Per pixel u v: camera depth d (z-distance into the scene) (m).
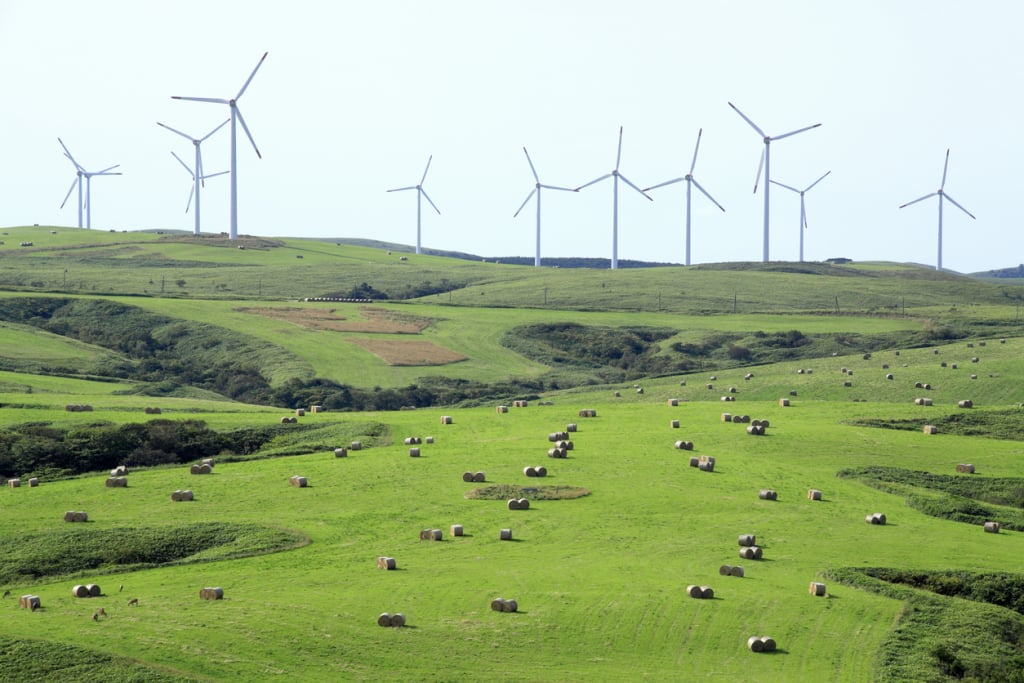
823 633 170.88
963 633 174.62
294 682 148.12
